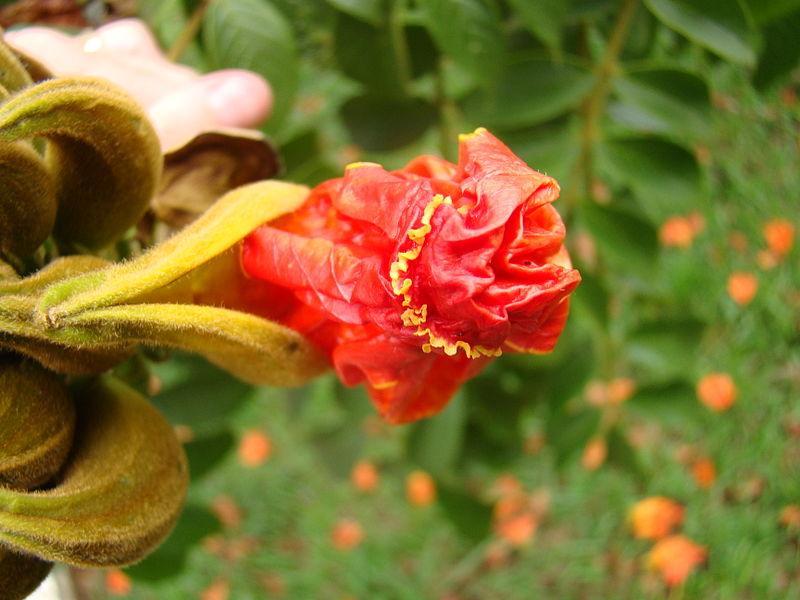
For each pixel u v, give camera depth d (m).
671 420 0.42
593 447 0.51
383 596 0.64
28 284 0.16
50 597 0.29
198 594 0.65
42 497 0.16
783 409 0.60
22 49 0.21
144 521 0.17
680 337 0.40
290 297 0.19
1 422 0.16
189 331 0.17
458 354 0.17
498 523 0.62
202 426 0.33
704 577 0.58
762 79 0.28
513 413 0.40
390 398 0.19
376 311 0.17
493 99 0.29
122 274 0.16
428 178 0.18
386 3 0.27
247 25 0.27
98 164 0.18
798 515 0.57
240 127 0.26
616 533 0.63
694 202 0.31
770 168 0.57
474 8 0.26
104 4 0.31
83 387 0.18
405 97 0.30
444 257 0.16
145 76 0.27
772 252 0.59
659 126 0.31
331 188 0.18
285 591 0.66
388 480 0.66
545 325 0.18
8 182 0.16
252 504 0.69
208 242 0.17
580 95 0.29
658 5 0.25
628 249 0.32
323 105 0.61
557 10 0.25
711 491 0.60
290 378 0.20
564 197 0.33
